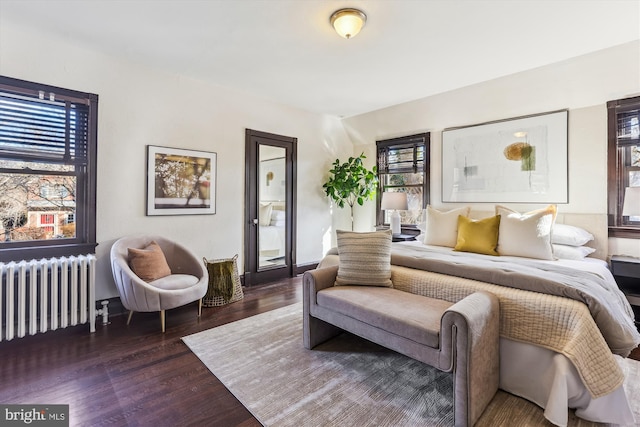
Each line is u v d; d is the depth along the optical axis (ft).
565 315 5.35
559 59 9.60
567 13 7.23
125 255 9.43
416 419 5.28
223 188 12.60
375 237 8.24
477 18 7.47
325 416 5.36
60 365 6.93
